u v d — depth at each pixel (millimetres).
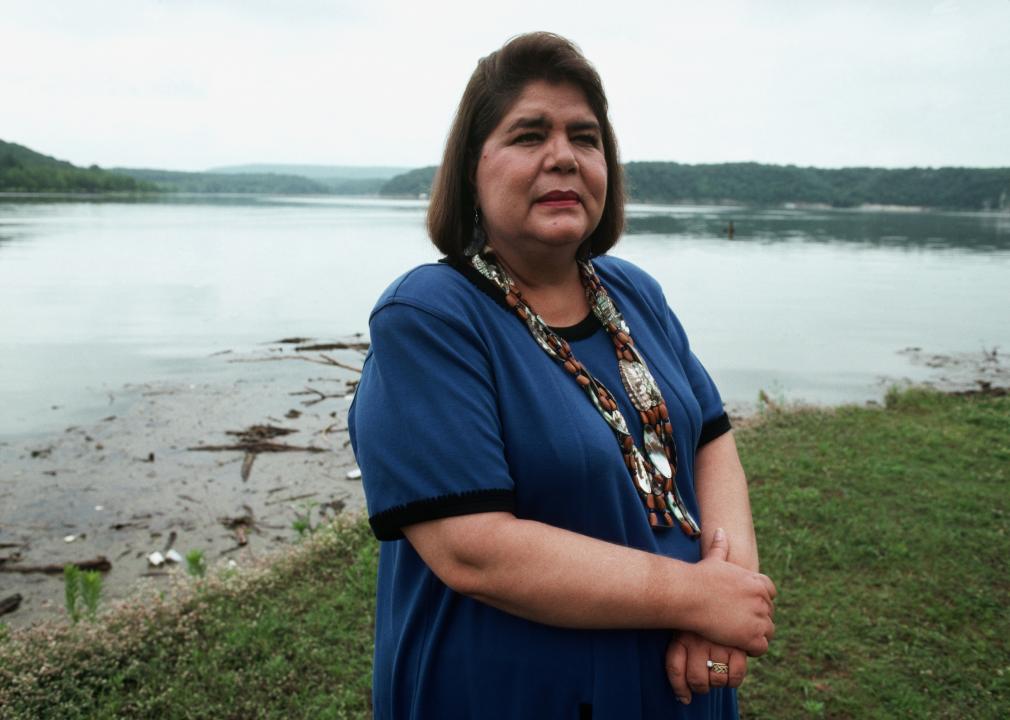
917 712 3125
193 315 18562
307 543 5027
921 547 4641
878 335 16562
